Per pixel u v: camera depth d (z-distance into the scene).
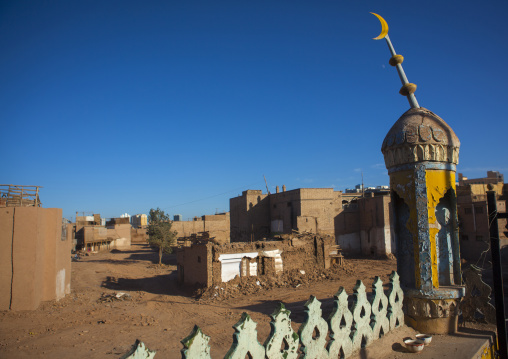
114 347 11.72
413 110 8.30
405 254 8.54
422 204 7.64
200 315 16.81
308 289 23.05
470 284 8.27
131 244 70.88
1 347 11.65
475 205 35.84
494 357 7.29
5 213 16.66
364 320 6.34
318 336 5.33
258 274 24.66
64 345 11.88
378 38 8.91
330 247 29.50
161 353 10.97
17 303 16.41
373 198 42.56
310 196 43.16
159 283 28.91
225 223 72.88
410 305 7.73
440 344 6.90
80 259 44.00
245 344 4.21
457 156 8.09
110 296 21.14
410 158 7.79
